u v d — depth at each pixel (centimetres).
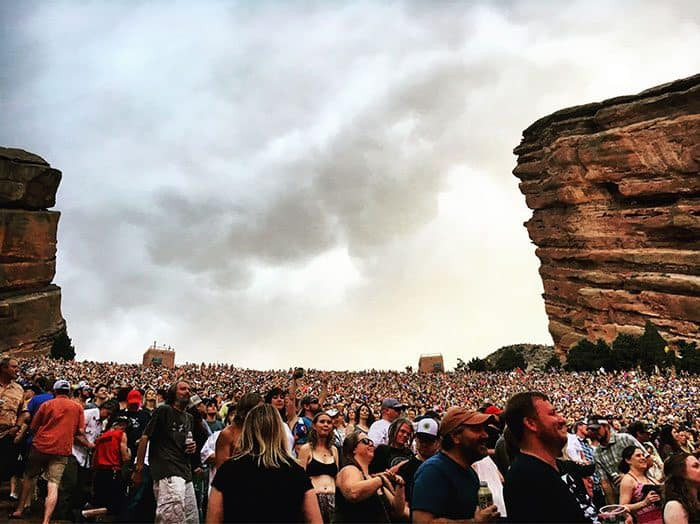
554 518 462
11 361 1105
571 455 985
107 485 1028
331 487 731
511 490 488
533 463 492
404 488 641
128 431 1134
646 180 7119
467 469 545
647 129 7062
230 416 1231
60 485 1002
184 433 844
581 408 3753
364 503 605
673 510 607
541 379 5906
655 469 973
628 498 765
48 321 6856
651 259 6956
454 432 539
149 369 5619
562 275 8538
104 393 1425
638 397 4209
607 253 7562
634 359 6125
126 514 836
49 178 7212
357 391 4428
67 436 959
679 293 6438
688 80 6831
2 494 1168
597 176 7688
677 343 6272
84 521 989
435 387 5512
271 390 991
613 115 7594
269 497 466
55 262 7344
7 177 6738
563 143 8131
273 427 502
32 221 6906
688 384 4731
